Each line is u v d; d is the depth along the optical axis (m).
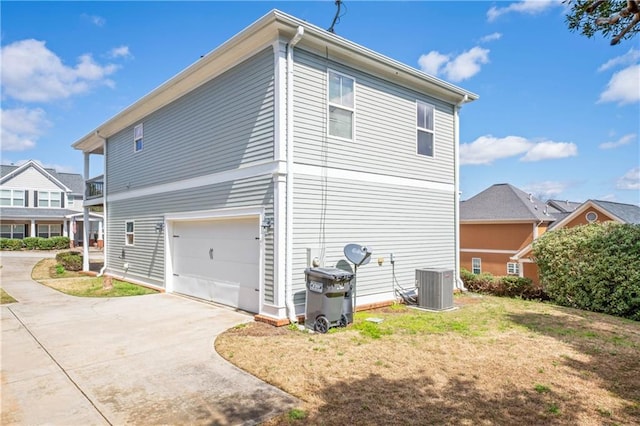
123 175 13.06
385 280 8.87
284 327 6.66
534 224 20.06
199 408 3.69
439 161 10.44
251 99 7.69
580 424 3.37
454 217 10.84
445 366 4.78
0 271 15.89
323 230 7.61
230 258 8.55
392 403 3.76
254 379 4.39
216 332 6.41
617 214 17.64
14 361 5.06
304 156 7.35
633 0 2.43
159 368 4.78
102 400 3.89
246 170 7.76
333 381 4.30
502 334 6.32
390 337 6.08
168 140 10.57
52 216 29.62
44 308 8.47
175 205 10.23
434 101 10.34
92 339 6.04
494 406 3.71
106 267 14.16
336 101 7.95
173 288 10.62
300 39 7.13
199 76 9.01
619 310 8.08
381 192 8.83
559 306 9.02
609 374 4.56
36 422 3.46
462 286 10.95
